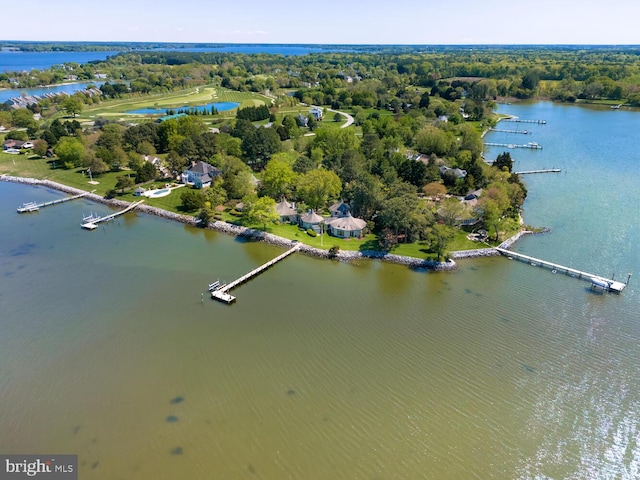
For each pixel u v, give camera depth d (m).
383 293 64.19
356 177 98.88
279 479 36.12
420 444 39.28
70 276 69.81
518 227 84.38
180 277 69.50
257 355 50.75
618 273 68.38
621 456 38.44
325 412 42.69
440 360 49.66
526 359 49.81
